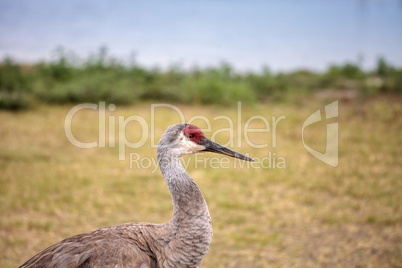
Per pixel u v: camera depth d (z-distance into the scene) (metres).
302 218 6.94
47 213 6.86
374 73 17.00
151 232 3.93
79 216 6.78
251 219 6.95
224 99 13.08
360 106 12.74
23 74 14.02
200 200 3.94
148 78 14.84
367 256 5.93
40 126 10.65
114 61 15.27
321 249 6.12
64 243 3.84
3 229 6.39
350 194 7.71
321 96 14.21
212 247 6.17
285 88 14.80
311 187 7.99
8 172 8.07
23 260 5.63
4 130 10.20
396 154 9.32
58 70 14.41
